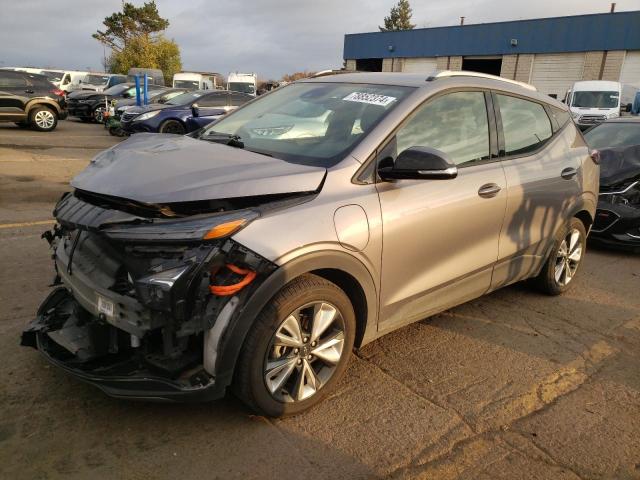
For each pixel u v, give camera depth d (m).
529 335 4.01
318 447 2.62
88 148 13.27
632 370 3.59
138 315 2.38
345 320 2.89
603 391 3.31
